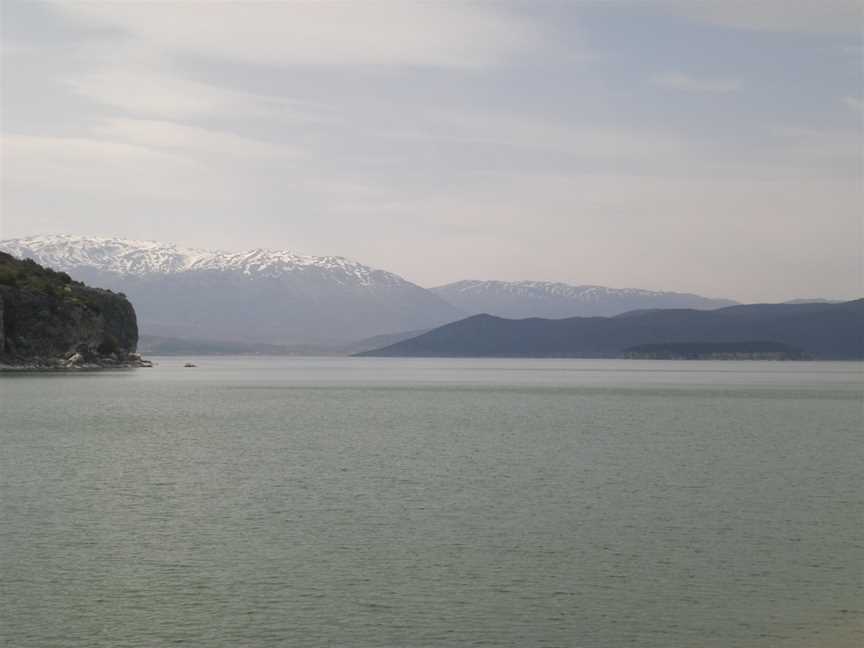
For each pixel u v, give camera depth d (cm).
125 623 3109
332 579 3591
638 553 4003
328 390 19575
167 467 6562
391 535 4322
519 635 3016
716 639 2992
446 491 5562
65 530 4400
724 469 6612
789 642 2966
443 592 3441
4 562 3816
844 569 3766
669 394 18212
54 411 11688
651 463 6938
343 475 6219
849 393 18588
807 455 7500
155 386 19475
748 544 4172
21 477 6031
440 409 13312
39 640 2962
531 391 19475
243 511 4888
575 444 8288
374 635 3008
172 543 4150
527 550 4044
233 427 9869
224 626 3083
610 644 2948
